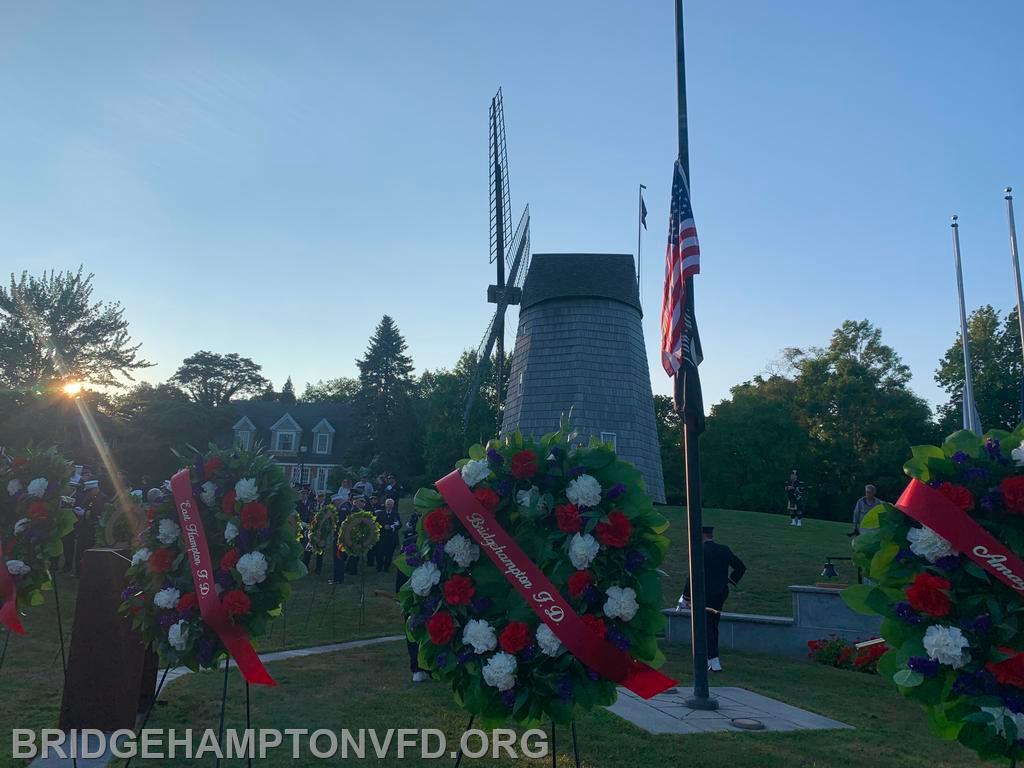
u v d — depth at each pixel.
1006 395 69.88
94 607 7.59
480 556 5.35
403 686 9.66
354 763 6.63
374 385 75.62
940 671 4.55
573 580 4.96
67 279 63.44
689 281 10.01
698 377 9.79
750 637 15.76
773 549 24.98
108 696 7.45
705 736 7.80
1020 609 4.43
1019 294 29.95
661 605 5.14
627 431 37.66
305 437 79.00
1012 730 4.22
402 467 68.38
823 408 70.62
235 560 5.99
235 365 104.06
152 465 57.81
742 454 64.31
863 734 8.22
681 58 10.29
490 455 5.43
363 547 16.58
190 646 6.11
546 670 5.00
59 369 59.81
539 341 39.03
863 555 4.97
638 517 5.22
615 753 7.10
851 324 73.81
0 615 8.34
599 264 40.12
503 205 45.53
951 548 4.58
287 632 14.66
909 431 69.38
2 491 8.69
